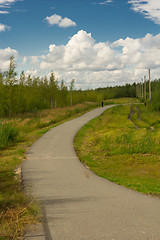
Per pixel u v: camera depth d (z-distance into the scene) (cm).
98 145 1551
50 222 419
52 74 5431
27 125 2348
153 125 2709
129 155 1320
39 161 1045
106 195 597
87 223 415
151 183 795
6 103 3409
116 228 395
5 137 1398
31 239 356
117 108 5034
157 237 364
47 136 1788
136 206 511
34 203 496
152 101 4775
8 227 385
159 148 1429
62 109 4594
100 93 10094
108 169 1026
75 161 1062
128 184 721
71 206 507
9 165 957
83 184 709
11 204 511
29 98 4316
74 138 1720
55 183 714
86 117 3297
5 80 3241
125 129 2047
